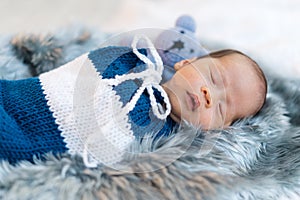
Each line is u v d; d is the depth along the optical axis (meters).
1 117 0.83
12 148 0.81
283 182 0.87
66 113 0.86
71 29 1.28
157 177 0.76
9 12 1.79
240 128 0.97
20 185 0.72
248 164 0.92
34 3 1.86
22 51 1.21
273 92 1.16
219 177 0.78
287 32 1.67
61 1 1.87
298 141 0.98
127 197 0.73
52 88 0.90
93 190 0.73
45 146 0.83
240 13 1.81
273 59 1.38
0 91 0.92
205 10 1.84
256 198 0.81
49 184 0.73
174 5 1.87
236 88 1.01
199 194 0.75
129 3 1.88
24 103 0.88
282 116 1.04
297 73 1.30
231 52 1.09
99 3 1.87
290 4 1.87
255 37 1.64
